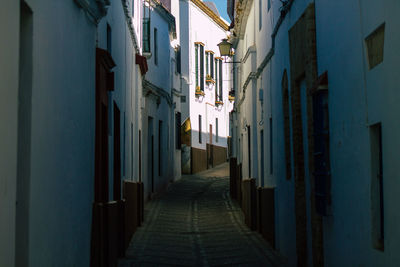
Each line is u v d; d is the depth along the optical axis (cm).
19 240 432
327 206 725
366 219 577
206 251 1134
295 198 937
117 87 1066
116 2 1061
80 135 657
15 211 414
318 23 778
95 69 774
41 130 472
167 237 1294
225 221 1579
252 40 1562
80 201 654
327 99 734
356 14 598
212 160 3525
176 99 2692
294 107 936
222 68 3759
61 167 551
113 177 1006
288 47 994
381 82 523
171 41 2516
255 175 1468
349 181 636
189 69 3067
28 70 445
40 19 469
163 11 2169
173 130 2581
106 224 815
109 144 929
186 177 2844
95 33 770
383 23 514
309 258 871
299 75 886
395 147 487
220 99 3731
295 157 930
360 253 596
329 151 727
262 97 1362
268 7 1247
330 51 712
